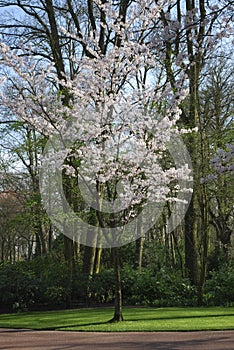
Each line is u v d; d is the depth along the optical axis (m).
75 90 11.80
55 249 20.09
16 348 7.87
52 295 14.98
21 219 16.72
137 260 19.28
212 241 21.80
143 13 11.69
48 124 11.55
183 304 14.39
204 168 13.38
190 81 14.62
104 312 12.91
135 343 7.93
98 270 16.89
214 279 15.86
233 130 15.04
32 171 17.72
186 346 7.52
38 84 11.25
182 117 15.79
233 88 18.25
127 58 11.61
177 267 20.58
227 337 8.30
